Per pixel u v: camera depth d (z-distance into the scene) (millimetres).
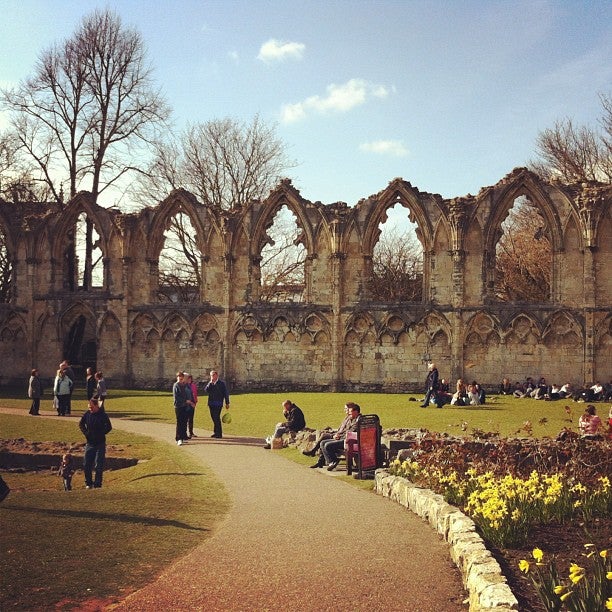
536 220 80750
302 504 19219
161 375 56469
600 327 51719
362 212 54781
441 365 53094
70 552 14008
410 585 12422
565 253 52406
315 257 55219
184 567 13344
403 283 95625
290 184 55906
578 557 12977
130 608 11328
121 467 28922
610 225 52125
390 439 26219
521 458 21797
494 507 14383
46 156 70438
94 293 57750
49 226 58625
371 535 15781
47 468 30453
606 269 51906
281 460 27125
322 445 25531
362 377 53969
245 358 55531
